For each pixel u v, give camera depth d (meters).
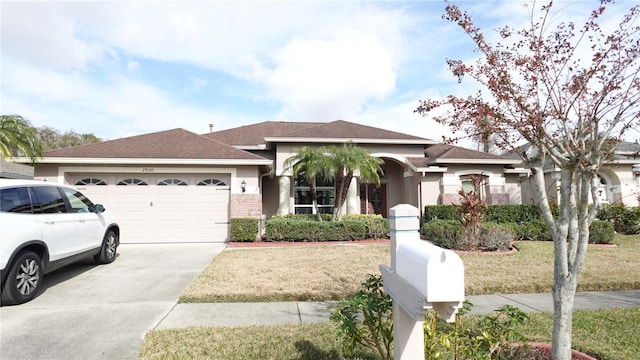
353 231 13.30
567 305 3.38
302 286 6.77
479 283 6.91
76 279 7.62
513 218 15.73
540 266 8.51
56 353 4.12
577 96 3.46
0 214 5.69
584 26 3.61
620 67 3.43
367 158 14.66
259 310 5.68
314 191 15.74
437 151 19.50
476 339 3.13
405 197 18.47
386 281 2.72
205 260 9.68
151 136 15.08
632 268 8.16
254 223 12.85
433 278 1.84
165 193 13.25
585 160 3.36
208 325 4.99
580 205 3.44
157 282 7.38
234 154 13.66
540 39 3.68
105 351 4.18
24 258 5.98
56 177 12.76
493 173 17.17
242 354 4.00
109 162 12.69
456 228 11.40
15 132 14.96
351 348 3.08
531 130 3.52
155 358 3.90
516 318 3.33
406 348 2.47
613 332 4.59
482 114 3.68
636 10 3.39
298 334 4.58
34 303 6.01
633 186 18.50
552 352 3.45
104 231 8.95
